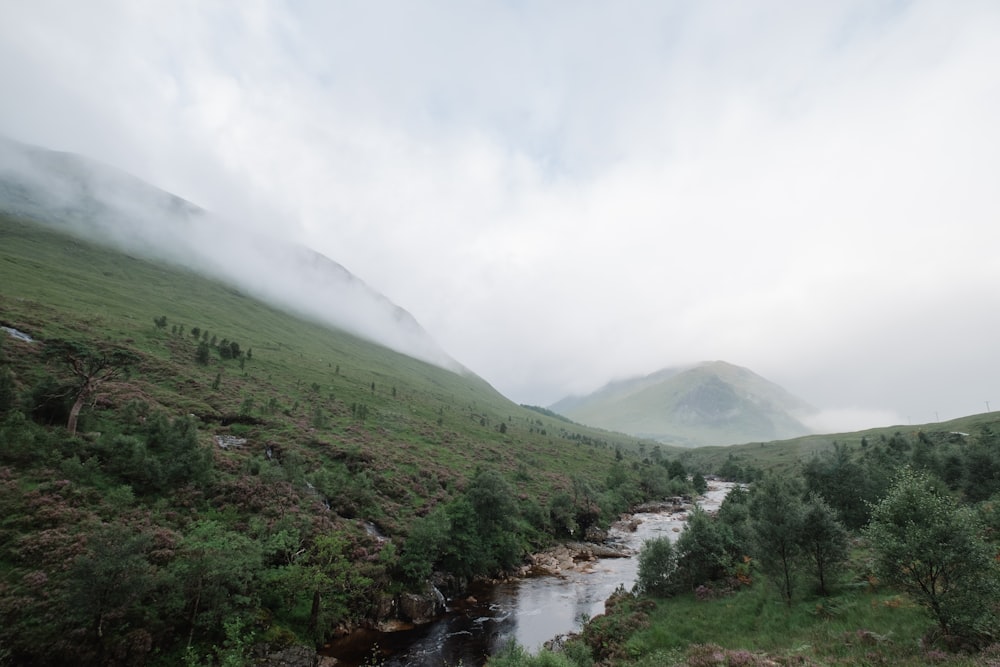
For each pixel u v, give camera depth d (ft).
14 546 102.06
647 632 98.68
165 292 592.19
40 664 82.74
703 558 130.62
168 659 93.40
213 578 104.68
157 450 163.12
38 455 133.69
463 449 364.79
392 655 118.21
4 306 264.52
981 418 570.05
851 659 61.67
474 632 134.10
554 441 585.63
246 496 155.84
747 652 70.08
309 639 116.26
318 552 133.69
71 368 201.26
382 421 367.45
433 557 164.35
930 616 70.03
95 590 87.81
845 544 99.30
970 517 67.36
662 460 632.79
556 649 107.24
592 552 238.68
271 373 396.78
